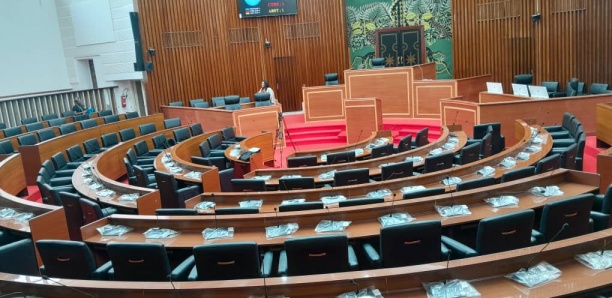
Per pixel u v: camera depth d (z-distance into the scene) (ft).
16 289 11.44
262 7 50.34
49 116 49.24
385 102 43.83
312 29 51.98
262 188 21.16
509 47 44.80
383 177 21.99
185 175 25.20
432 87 41.73
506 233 13.01
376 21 52.01
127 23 55.67
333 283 10.39
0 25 55.98
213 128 42.93
